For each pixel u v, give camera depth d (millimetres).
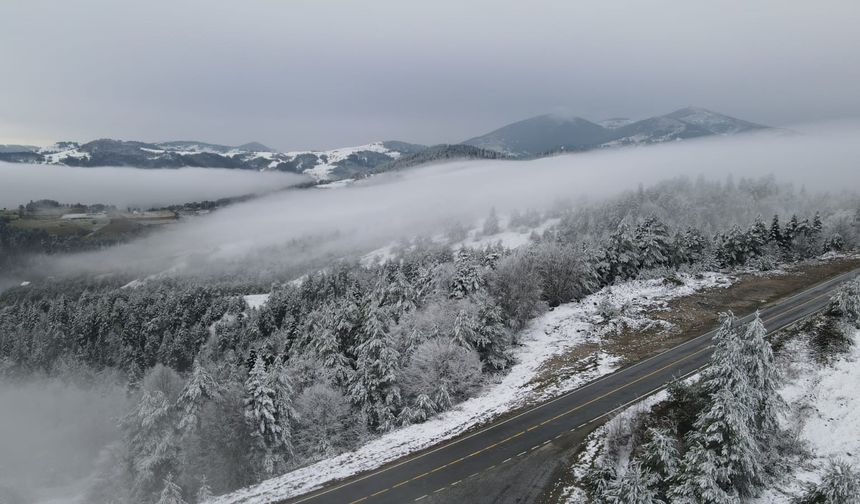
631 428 33969
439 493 29906
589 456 32562
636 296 61719
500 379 45906
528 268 61344
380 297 63750
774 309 54969
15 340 115812
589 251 71062
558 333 54812
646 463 27234
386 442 36594
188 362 106938
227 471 37438
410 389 43219
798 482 28203
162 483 36188
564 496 29250
